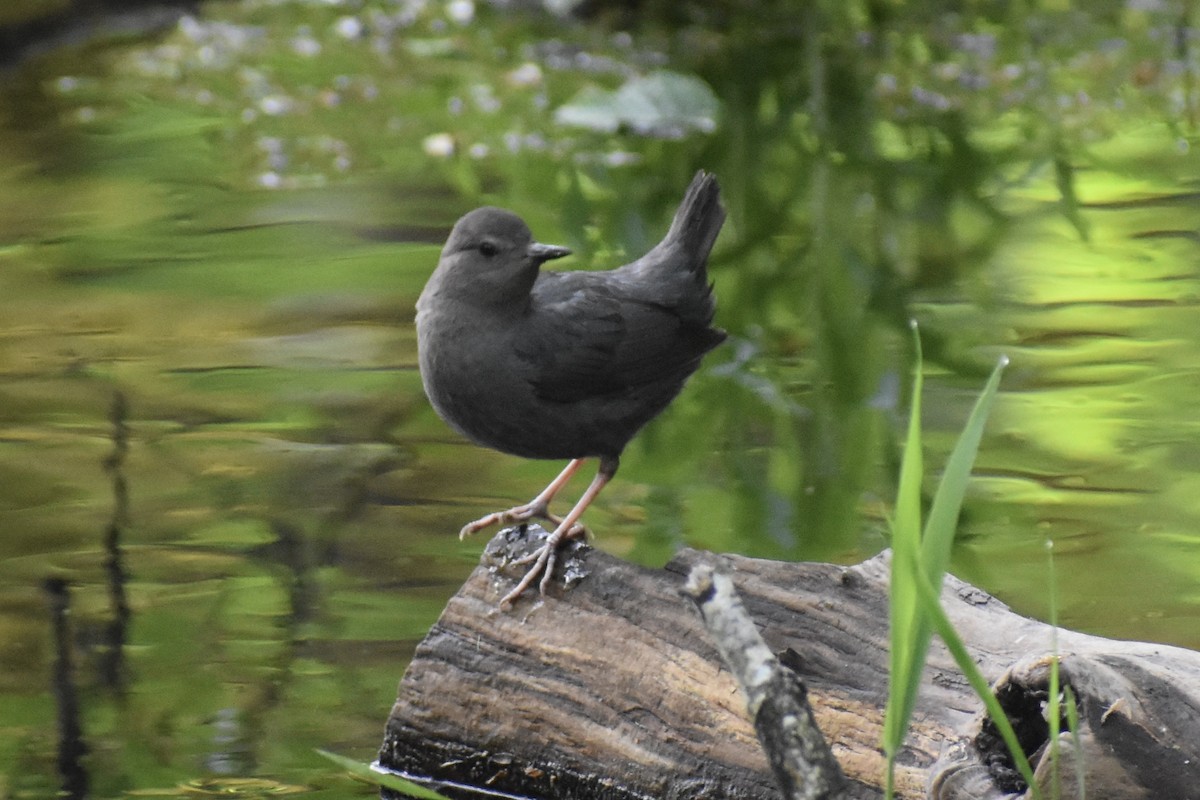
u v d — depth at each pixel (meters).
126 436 11.25
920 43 21.09
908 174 16.72
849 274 14.25
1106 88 19.16
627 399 8.44
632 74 20.19
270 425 11.45
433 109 18.88
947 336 12.94
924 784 6.57
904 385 12.20
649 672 7.09
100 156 17.25
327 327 13.04
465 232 8.09
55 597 9.07
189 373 12.23
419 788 5.96
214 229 15.12
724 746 6.91
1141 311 13.21
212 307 13.38
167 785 7.30
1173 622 8.66
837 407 11.92
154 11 22.45
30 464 10.78
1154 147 17.22
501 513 8.47
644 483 10.85
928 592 4.93
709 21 22.34
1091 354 12.48
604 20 22.70
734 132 18.09
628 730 7.09
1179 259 14.24
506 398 8.18
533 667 7.29
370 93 19.48
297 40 21.77
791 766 5.19
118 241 14.81
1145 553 9.50
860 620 7.13
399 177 16.59
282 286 13.76
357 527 10.00
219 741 7.70
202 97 19.33
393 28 22.38
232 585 9.24
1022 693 6.10
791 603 7.18
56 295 13.59
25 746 7.64
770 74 20.12
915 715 6.82
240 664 8.38
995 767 6.20
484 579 7.50
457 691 7.38
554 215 15.43
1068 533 9.83
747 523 10.16
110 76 20.27
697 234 8.76
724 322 13.53
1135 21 21.69
